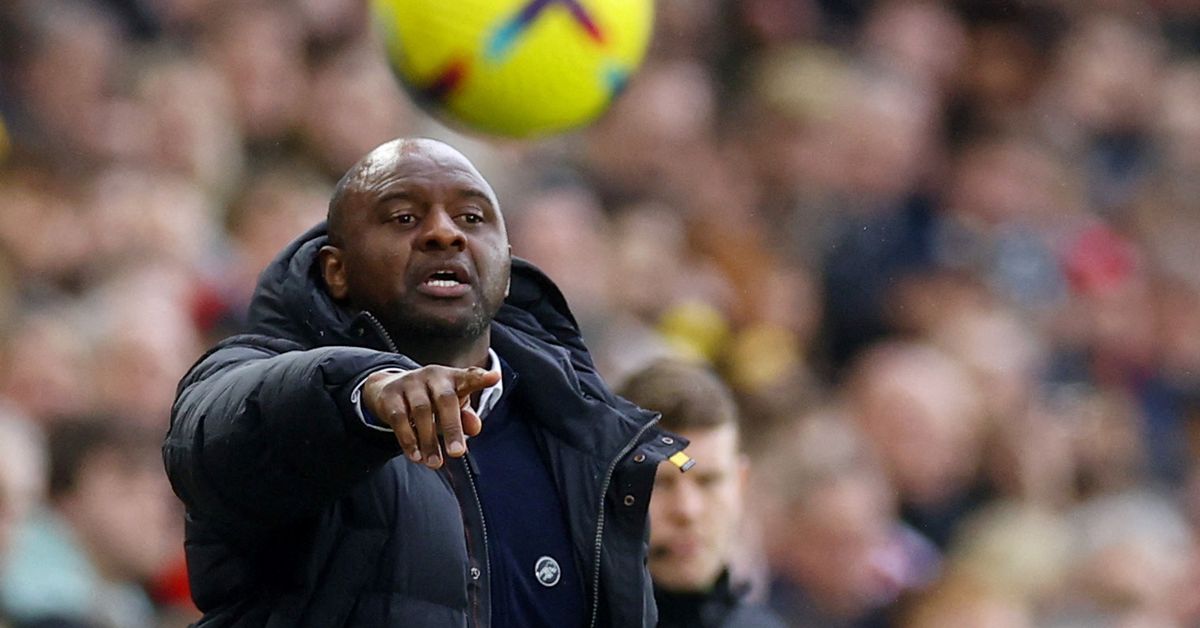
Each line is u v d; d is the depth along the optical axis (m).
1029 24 48.34
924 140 44.50
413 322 12.34
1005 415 34.66
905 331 37.97
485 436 12.85
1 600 22.02
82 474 23.72
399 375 10.81
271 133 35.06
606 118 38.88
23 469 22.25
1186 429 41.31
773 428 29.56
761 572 26.00
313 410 11.01
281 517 11.60
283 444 11.17
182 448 11.67
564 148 38.00
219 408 11.44
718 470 17.31
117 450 23.94
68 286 29.92
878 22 46.16
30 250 29.98
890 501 31.86
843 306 38.34
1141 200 45.97
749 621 17.39
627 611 12.70
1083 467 35.81
